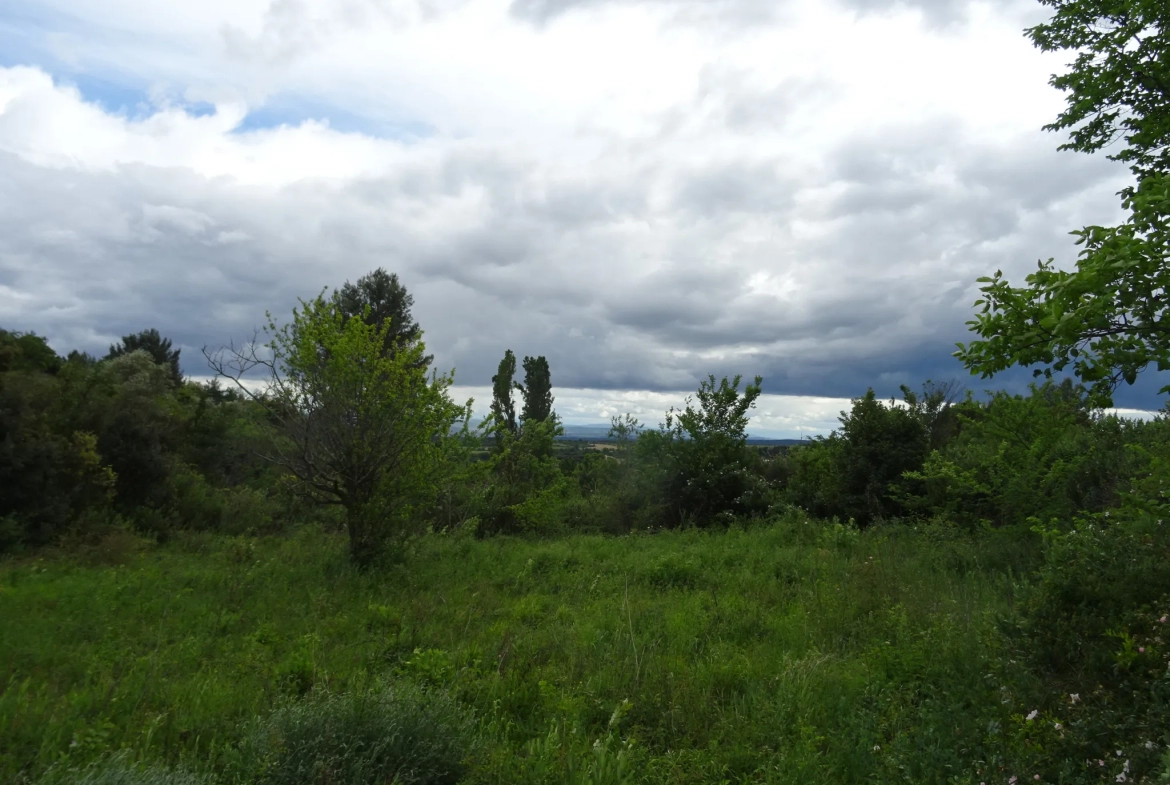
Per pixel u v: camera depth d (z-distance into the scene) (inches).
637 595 363.6
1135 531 211.0
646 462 750.5
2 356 572.1
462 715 189.5
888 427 626.8
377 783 154.0
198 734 181.8
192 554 489.4
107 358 1338.6
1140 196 162.7
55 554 438.6
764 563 428.1
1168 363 158.7
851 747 179.5
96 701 199.6
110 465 571.2
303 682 225.5
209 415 812.0
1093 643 175.0
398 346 484.7
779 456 863.1
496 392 1002.1
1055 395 465.1
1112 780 138.0
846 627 283.3
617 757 171.0
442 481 512.1
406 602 341.1
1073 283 157.2
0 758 162.1
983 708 178.9
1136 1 281.1
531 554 484.4
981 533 451.5
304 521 681.6
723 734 193.5
